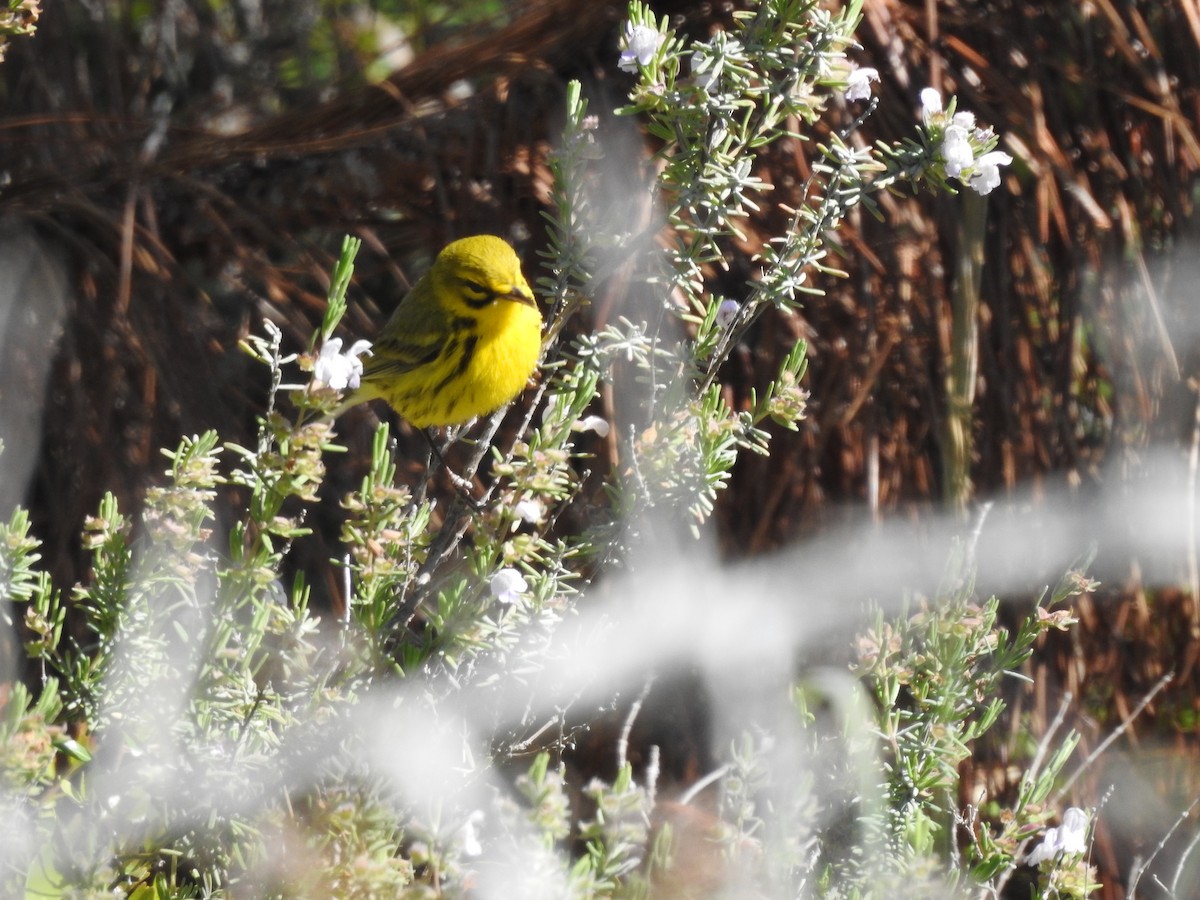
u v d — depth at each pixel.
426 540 6.70
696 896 5.80
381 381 9.28
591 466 10.01
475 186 11.17
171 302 11.19
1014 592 10.52
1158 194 10.84
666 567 9.45
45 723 5.33
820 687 8.00
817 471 10.41
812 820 5.95
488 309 8.88
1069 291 10.69
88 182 11.77
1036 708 10.56
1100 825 10.38
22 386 10.91
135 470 10.99
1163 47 10.84
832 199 6.85
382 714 5.75
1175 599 10.74
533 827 4.97
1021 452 10.66
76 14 14.71
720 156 6.79
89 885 5.26
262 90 15.19
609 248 7.57
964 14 10.69
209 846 5.75
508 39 11.52
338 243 11.55
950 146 6.70
